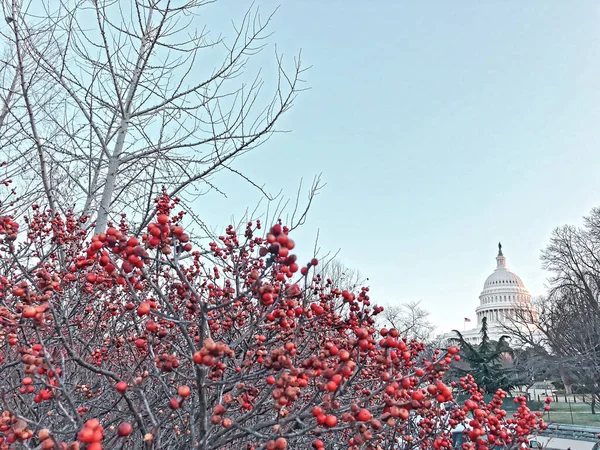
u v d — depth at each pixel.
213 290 3.49
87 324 4.00
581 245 34.59
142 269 2.06
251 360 2.65
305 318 3.17
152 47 5.97
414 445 3.55
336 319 3.24
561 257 34.91
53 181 5.68
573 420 22.98
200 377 1.92
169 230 2.10
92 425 1.48
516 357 29.77
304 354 3.68
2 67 5.71
